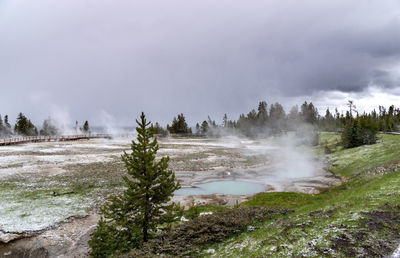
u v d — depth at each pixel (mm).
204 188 29109
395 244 8688
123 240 12594
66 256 13742
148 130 13438
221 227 13430
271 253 9719
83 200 22688
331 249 8969
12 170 33469
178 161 46219
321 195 22625
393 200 12789
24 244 14953
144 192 12867
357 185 24328
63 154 51344
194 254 11500
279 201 21891
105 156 50344
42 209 20125
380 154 35156
